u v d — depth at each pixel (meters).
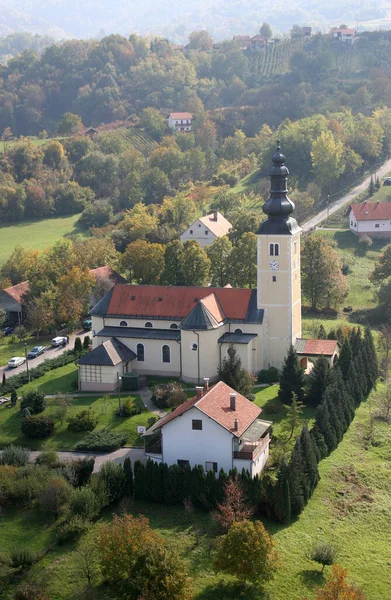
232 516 79.31
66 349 145.25
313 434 96.75
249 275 163.50
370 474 93.44
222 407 92.62
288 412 104.75
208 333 119.62
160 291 129.12
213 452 90.62
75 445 101.88
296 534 81.56
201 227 197.62
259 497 84.19
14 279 184.62
